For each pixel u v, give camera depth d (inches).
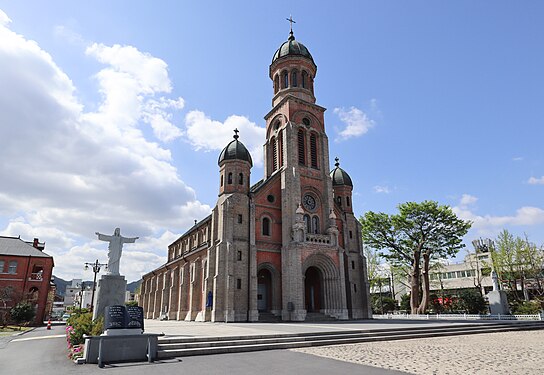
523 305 1870.1
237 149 1683.1
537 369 470.9
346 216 1895.9
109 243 849.5
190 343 653.3
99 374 464.4
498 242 2426.2
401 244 2108.8
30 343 869.8
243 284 1485.0
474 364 510.6
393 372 454.3
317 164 1818.4
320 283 1663.4
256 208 1616.6
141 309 617.0
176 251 2652.6
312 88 1961.1
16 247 2165.4
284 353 627.8
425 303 1958.7
